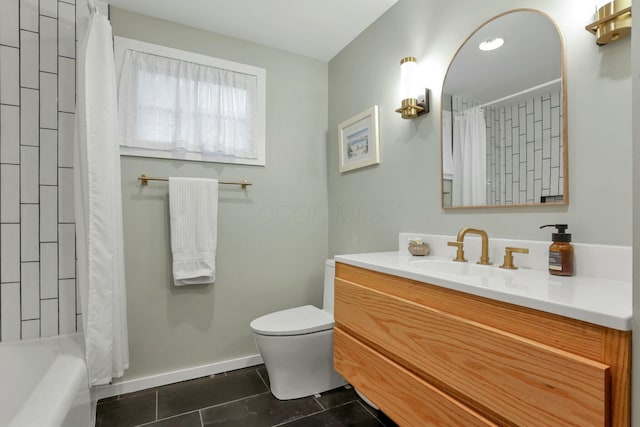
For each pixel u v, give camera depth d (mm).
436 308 901
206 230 1919
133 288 1825
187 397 1727
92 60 1335
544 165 1073
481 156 1286
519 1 1160
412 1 1656
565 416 586
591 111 956
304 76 2350
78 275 1452
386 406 1059
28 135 1409
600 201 936
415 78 1565
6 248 1375
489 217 1263
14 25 1396
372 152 1901
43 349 1309
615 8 864
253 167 2162
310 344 1647
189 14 1870
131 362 1811
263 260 2186
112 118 1397
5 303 1374
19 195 1395
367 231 1982
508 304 716
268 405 1641
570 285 807
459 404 807
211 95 2020
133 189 1833
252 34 2080
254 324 1680
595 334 568
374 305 1127
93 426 1404
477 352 755
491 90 1247
